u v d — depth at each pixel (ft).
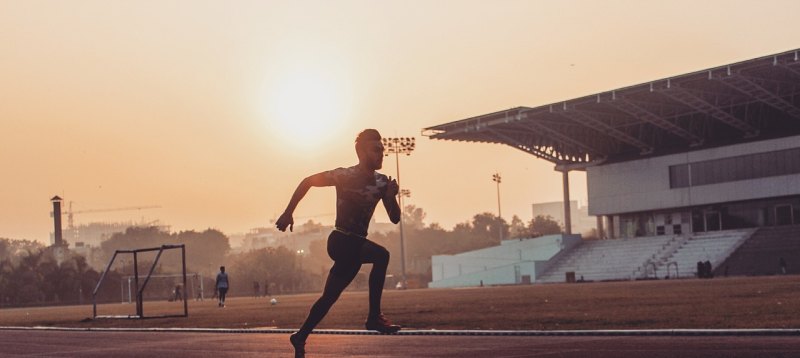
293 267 508.94
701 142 285.23
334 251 25.32
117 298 387.34
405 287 310.24
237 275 500.33
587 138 304.71
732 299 72.59
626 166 305.53
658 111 268.62
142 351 37.93
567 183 327.26
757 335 34.40
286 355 33.24
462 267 359.66
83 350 39.88
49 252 538.06
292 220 24.85
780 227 263.49
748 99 256.32
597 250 311.06
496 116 285.02
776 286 108.99
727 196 278.05
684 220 295.89
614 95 249.34
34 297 361.92
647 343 32.55
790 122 267.59
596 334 37.96
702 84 238.89
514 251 338.75
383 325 25.44
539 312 63.93
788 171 264.93
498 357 29.84
